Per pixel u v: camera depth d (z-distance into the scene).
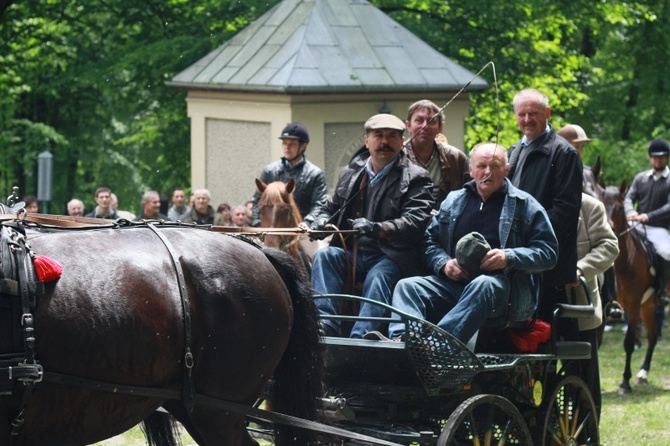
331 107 19.20
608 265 9.84
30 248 5.90
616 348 17.53
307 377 7.04
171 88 25.41
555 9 24.64
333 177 19.34
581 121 31.11
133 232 6.47
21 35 25.64
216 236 6.74
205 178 20.98
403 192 8.66
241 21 24.09
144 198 16.50
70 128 31.91
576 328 8.88
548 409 8.16
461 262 7.77
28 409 5.74
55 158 31.64
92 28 25.81
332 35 20.12
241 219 16.58
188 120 26.30
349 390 7.71
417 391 7.45
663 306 16.28
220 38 23.62
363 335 8.08
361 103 19.47
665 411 12.08
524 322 8.20
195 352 6.39
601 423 11.37
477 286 7.64
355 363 7.55
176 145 27.25
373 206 8.77
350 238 8.84
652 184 17.23
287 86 18.61
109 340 5.93
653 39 29.62
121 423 6.17
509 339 8.13
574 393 8.66
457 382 7.28
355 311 8.55
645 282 14.17
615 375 14.86
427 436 7.16
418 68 20.14
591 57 31.12
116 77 26.11
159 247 6.41
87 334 5.86
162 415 7.25
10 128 30.56
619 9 25.75
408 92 19.86
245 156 20.05
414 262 8.52
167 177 28.00
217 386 6.51
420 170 8.79
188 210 18.39
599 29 27.81
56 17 25.58
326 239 10.63
